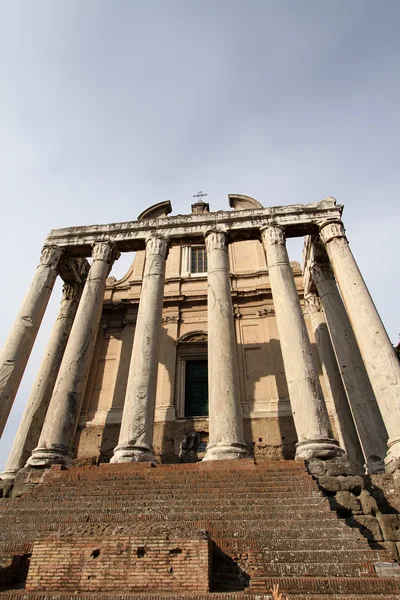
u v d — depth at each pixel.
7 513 9.24
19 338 15.05
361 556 7.06
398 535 8.72
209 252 16.98
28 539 8.03
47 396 17.56
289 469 10.43
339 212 17.38
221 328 14.39
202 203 29.09
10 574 6.89
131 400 13.16
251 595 5.72
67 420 13.27
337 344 16.66
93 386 20.69
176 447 18.09
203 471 10.52
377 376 12.46
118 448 12.29
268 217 17.62
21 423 16.80
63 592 6.22
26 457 15.81
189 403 20.11
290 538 7.58
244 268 24.48
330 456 11.24
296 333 13.78
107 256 17.67
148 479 10.40
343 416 16.88
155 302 15.62
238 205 25.69
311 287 20.84
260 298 22.64
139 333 14.74
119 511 8.91
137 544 6.64
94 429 19.02
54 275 17.62
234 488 9.59
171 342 21.52
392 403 11.75
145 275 16.66
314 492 9.22
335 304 17.50
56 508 9.24
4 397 13.66
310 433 11.79
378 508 9.48
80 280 21.56
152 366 13.97
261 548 7.31
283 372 19.81
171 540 6.67
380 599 5.61
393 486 10.19
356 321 13.92
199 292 23.56
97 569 6.45
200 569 6.29
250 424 18.45
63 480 10.88
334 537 7.60
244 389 19.70
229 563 6.91
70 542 6.80
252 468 10.63
